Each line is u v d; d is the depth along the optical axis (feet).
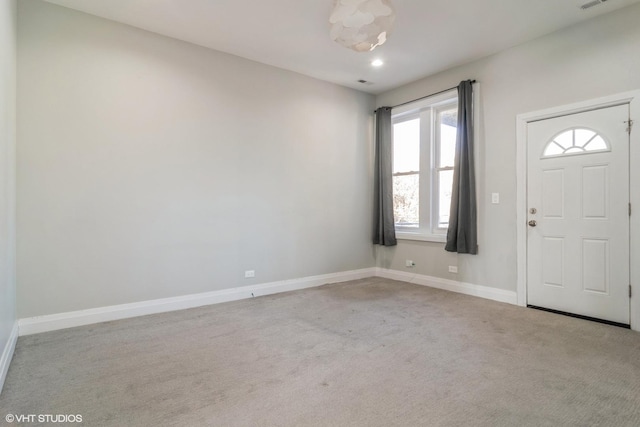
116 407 5.96
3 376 6.75
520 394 6.32
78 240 10.21
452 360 7.77
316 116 15.65
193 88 12.26
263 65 13.96
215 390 6.51
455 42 12.12
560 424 5.44
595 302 10.57
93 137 10.42
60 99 9.92
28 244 9.49
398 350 8.34
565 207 11.25
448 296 13.60
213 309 11.93
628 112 9.95
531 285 12.04
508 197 12.62
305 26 11.09
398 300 13.02
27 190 9.46
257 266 13.87
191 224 12.23
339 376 7.05
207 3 9.80
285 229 14.69
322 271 15.97
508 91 12.61
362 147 17.49
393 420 5.57
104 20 10.59
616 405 5.96
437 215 15.58
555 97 11.39
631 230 9.89
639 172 9.75
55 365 7.56
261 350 8.38
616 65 10.12
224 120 12.96
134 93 11.10
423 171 15.85
